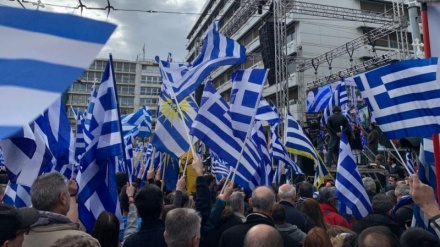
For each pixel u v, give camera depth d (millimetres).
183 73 5934
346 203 5281
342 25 28531
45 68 1515
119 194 4961
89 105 7652
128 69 76500
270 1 18016
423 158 4016
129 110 75250
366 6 29328
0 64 1510
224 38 5609
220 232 3795
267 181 7379
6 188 4449
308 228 4199
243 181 4965
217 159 9414
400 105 3936
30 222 2207
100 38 1614
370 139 12961
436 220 2678
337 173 5453
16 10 1604
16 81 1458
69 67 1539
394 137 3916
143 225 3291
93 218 4074
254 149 5230
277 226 3781
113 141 4336
